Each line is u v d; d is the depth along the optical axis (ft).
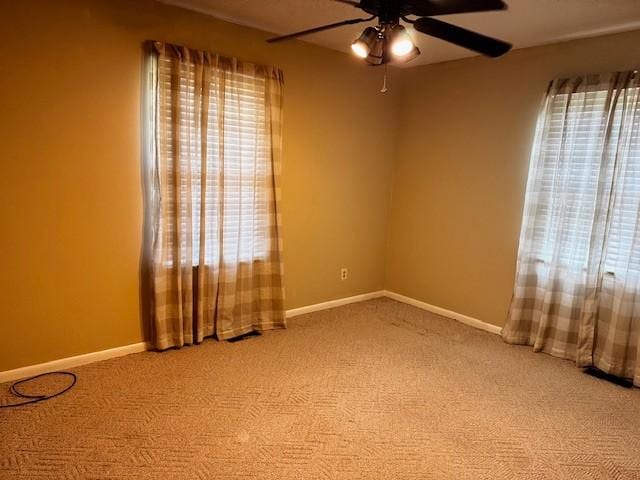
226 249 10.40
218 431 7.10
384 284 14.93
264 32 10.52
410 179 13.88
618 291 9.37
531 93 10.77
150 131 9.05
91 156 8.55
